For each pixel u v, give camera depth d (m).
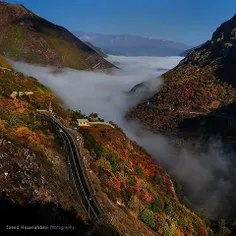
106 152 91.12
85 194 63.12
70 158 75.69
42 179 50.62
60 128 90.94
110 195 71.81
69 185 61.72
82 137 91.62
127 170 90.62
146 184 93.12
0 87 104.50
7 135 61.44
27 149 56.00
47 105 111.62
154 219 79.75
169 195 105.38
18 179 46.62
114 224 60.22
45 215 44.94
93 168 77.00
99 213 58.72
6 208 41.62
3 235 38.84
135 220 73.69
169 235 80.19
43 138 74.12
